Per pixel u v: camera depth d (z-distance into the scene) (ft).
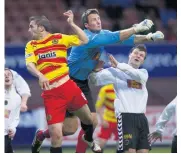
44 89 78.54
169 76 153.58
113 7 203.72
